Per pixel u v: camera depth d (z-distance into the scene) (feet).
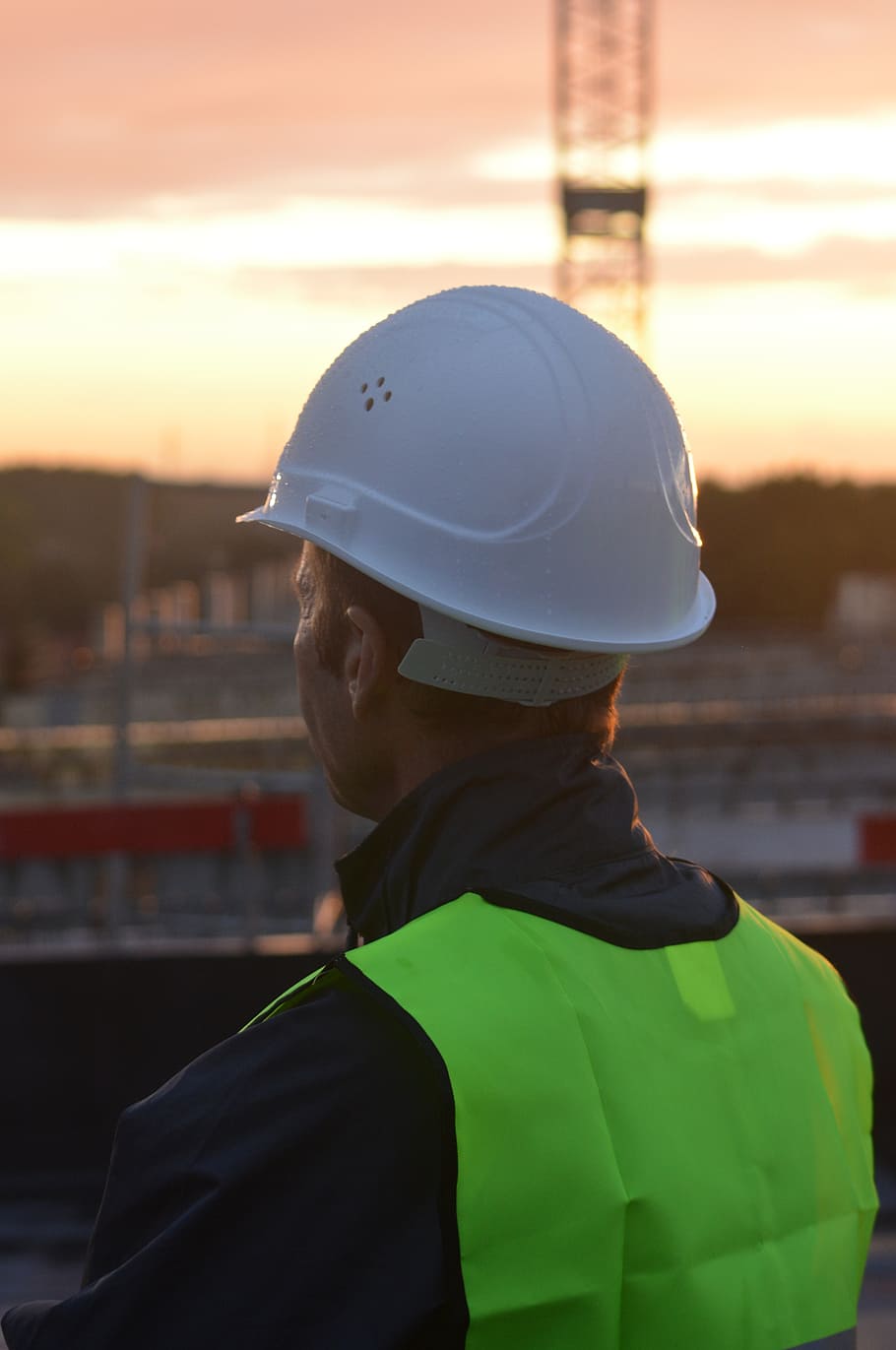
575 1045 3.99
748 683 181.68
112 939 29.35
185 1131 3.89
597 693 4.73
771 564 363.76
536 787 4.45
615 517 4.68
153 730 97.66
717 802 115.55
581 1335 3.79
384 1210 3.77
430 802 4.46
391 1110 3.82
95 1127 24.94
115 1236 3.92
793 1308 4.20
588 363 4.76
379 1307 3.71
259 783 31.96
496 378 4.67
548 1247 3.79
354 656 4.74
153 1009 25.27
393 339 4.89
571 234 203.00
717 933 4.58
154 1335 3.72
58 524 406.82
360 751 4.78
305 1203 3.76
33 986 25.02
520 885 4.32
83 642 341.41
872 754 139.64
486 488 4.61
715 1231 4.05
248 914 29.43
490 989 3.98
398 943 4.04
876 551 366.63
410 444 4.69
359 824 43.78
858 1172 4.67
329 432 4.91
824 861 98.73
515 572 4.58
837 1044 4.82
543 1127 3.84
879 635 255.09
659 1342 3.89
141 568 29.99
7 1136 24.75
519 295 4.87
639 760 131.85
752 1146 4.25
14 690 256.11
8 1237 22.97
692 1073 4.19
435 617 4.59
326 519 4.76
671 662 187.62
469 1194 3.72
